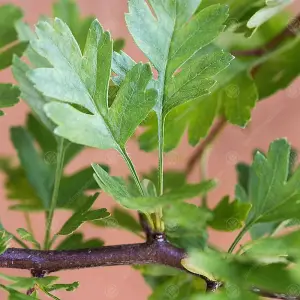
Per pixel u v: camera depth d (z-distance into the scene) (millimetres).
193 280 382
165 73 309
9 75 553
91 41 293
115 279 543
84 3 575
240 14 351
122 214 396
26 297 298
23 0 569
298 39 410
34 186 396
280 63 415
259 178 326
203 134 389
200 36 308
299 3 442
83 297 537
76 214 327
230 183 552
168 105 308
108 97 311
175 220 281
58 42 289
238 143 563
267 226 369
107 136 297
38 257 314
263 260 288
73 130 287
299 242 291
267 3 332
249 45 402
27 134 408
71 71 290
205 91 307
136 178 303
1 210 540
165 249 312
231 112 392
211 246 380
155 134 381
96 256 314
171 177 425
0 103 325
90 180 388
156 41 307
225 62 308
